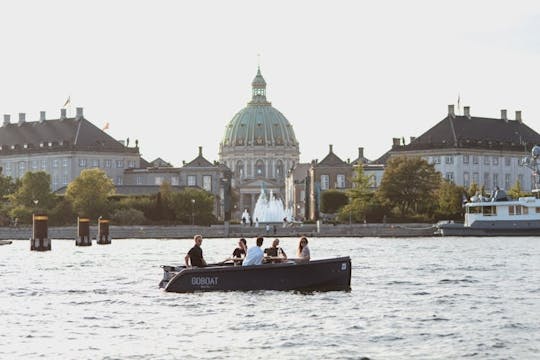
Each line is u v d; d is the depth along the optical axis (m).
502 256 129.38
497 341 58.16
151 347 57.16
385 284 88.62
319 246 171.00
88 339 59.81
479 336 59.75
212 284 80.00
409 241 188.38
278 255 84.75
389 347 56.78
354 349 56.31
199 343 58.22
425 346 57.00
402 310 70.50
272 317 67.50
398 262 119.06
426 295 79.44
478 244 167.88
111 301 77.12
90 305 74.94
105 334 61.53
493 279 93.25
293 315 68.31
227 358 54.16
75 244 191.38
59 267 115.12
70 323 65.94
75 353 55.62
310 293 79.88
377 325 64.06
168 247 173.75
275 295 78.50
